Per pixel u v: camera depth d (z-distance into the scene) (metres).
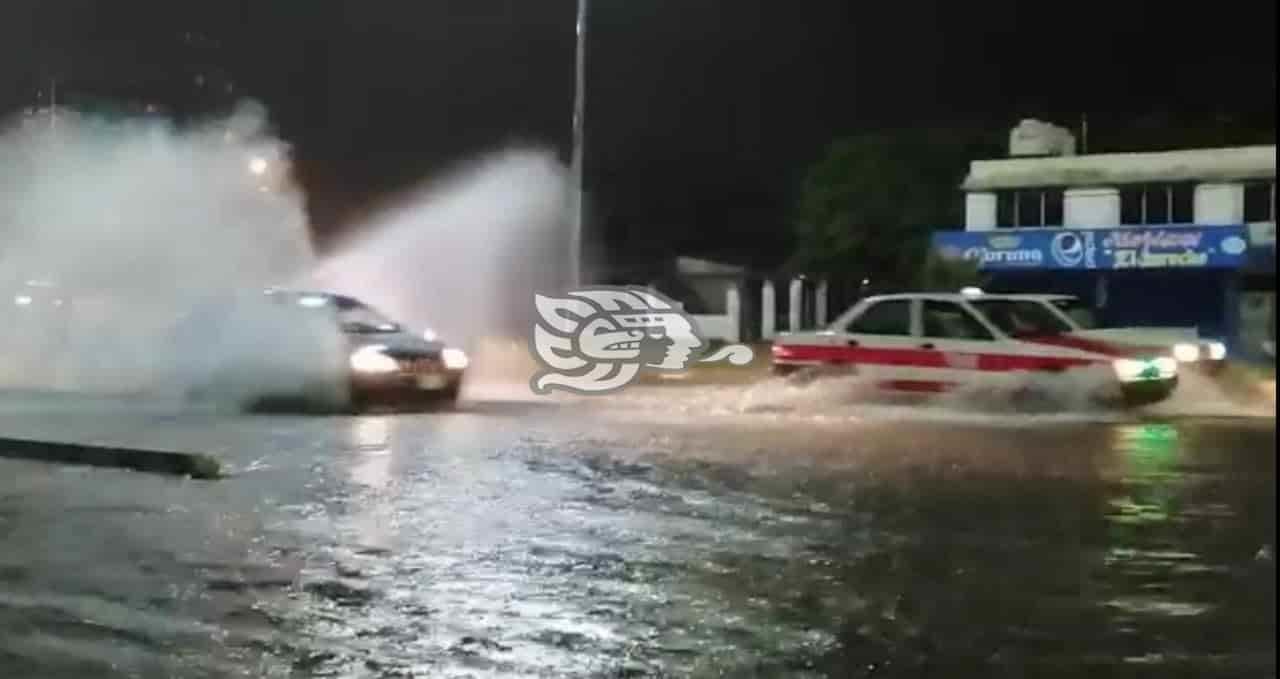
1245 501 11.29
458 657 6.86
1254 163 38.09
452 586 8.33
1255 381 24.28
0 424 17.53
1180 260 38.28
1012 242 40.16
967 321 19.17
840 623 7.50
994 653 6.93
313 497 11.59
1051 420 18.08
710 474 12.95
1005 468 13.34
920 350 19.16
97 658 6.86
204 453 13.38
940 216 41.97
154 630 7.38
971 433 16.58
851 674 6.59
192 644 7.11
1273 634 7.25
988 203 40.97
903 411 19.17
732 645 7.07
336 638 7.21
